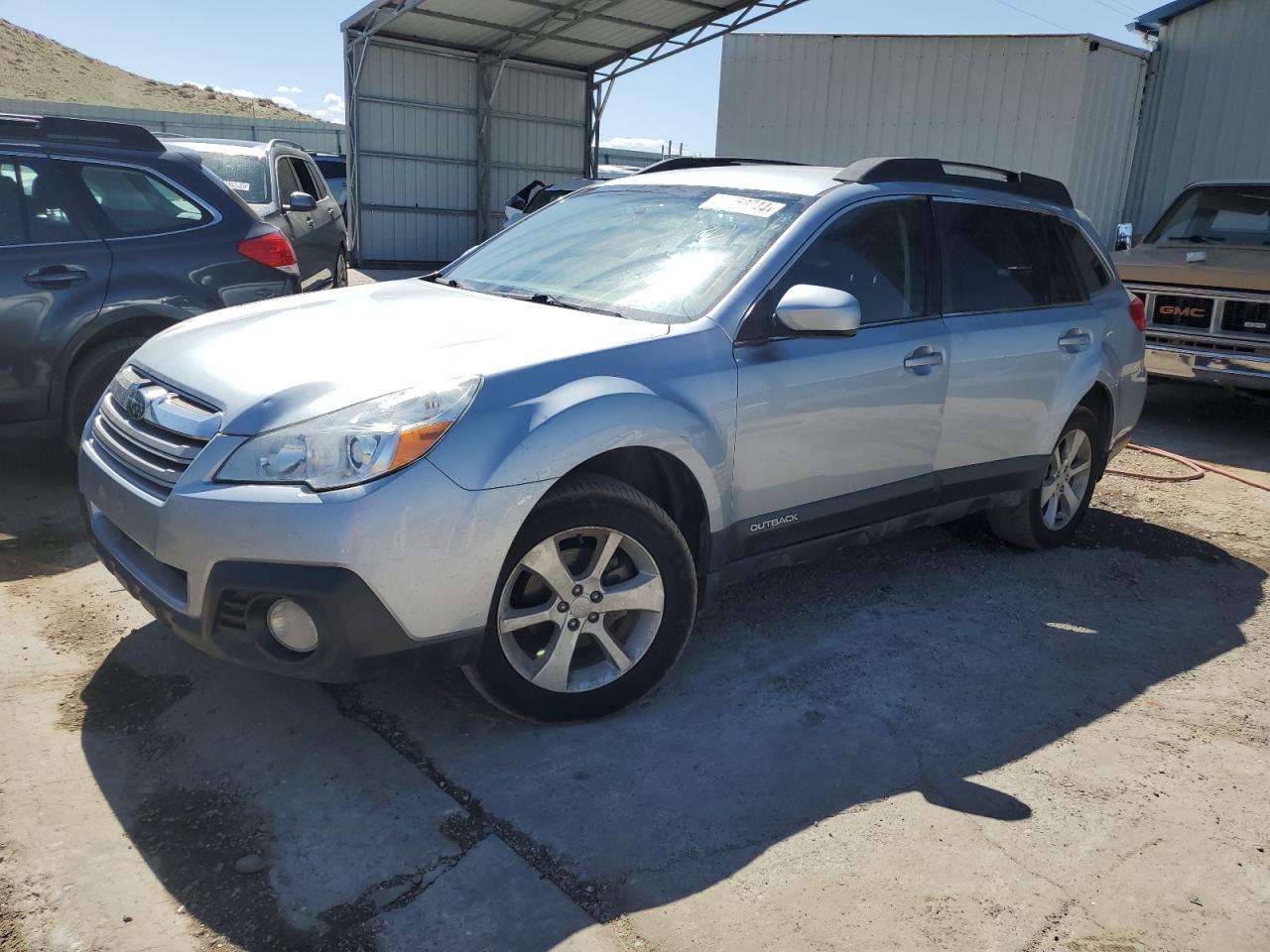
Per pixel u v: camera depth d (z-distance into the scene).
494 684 2.86
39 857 2.35
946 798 2.79
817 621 3.93
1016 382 4.16
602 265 3.69
